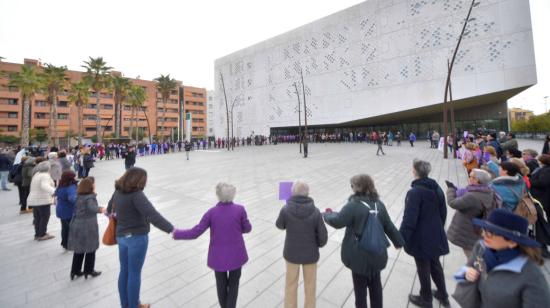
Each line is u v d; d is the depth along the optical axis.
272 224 5.67
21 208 7.00
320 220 2.58
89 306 2.96
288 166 14.66
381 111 32.69
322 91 38.62
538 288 1.25
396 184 8.94
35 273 3.72
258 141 40.91
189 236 2.54
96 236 3.59
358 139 36.16
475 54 26.23
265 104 46.16
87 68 33.88
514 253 1.37
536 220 3.23
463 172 10.29
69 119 62.19
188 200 8.00
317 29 39.19
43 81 32.66
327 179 10.42
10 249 4.56
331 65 37.62
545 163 3.81
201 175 12.80
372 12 33.50
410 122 37.75
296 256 2.49
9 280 3.52
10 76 30.06
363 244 2.25
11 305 2.96
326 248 4.41
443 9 28.20
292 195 2.70
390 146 25.36
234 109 51.50
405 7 30.80
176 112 82.69
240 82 50.41
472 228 2.62
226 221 2.56
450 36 27.75
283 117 43.53
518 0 24.27
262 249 4.46
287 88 42.91
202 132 89.00
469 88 26.50
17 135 54.19
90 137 64.06
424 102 29.38
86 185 3.55
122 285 2.71
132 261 2.64
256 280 3.48
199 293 3.21
